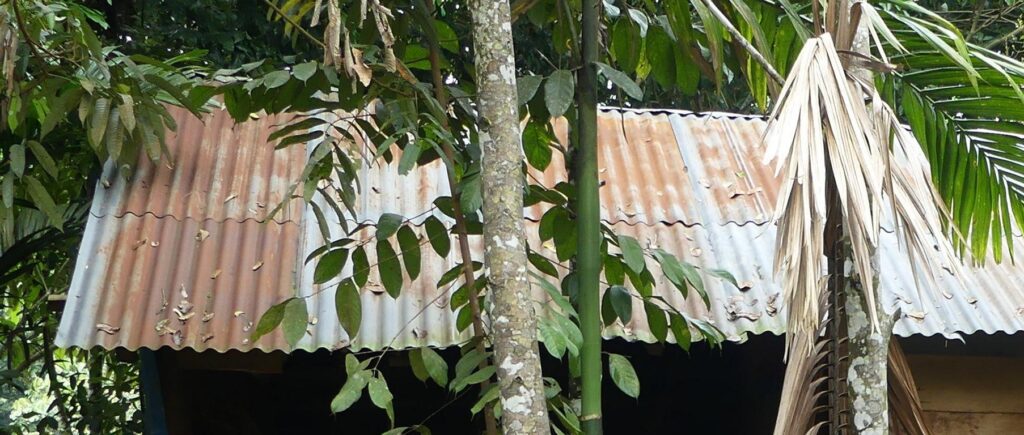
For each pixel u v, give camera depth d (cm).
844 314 310
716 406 683
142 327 450
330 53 321
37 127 604
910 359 544
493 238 288
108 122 443
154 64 450
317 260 505
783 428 300
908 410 327
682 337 403
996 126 422
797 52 433
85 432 880
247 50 893
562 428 399
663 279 514
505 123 296
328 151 340
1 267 609
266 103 396
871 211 298
